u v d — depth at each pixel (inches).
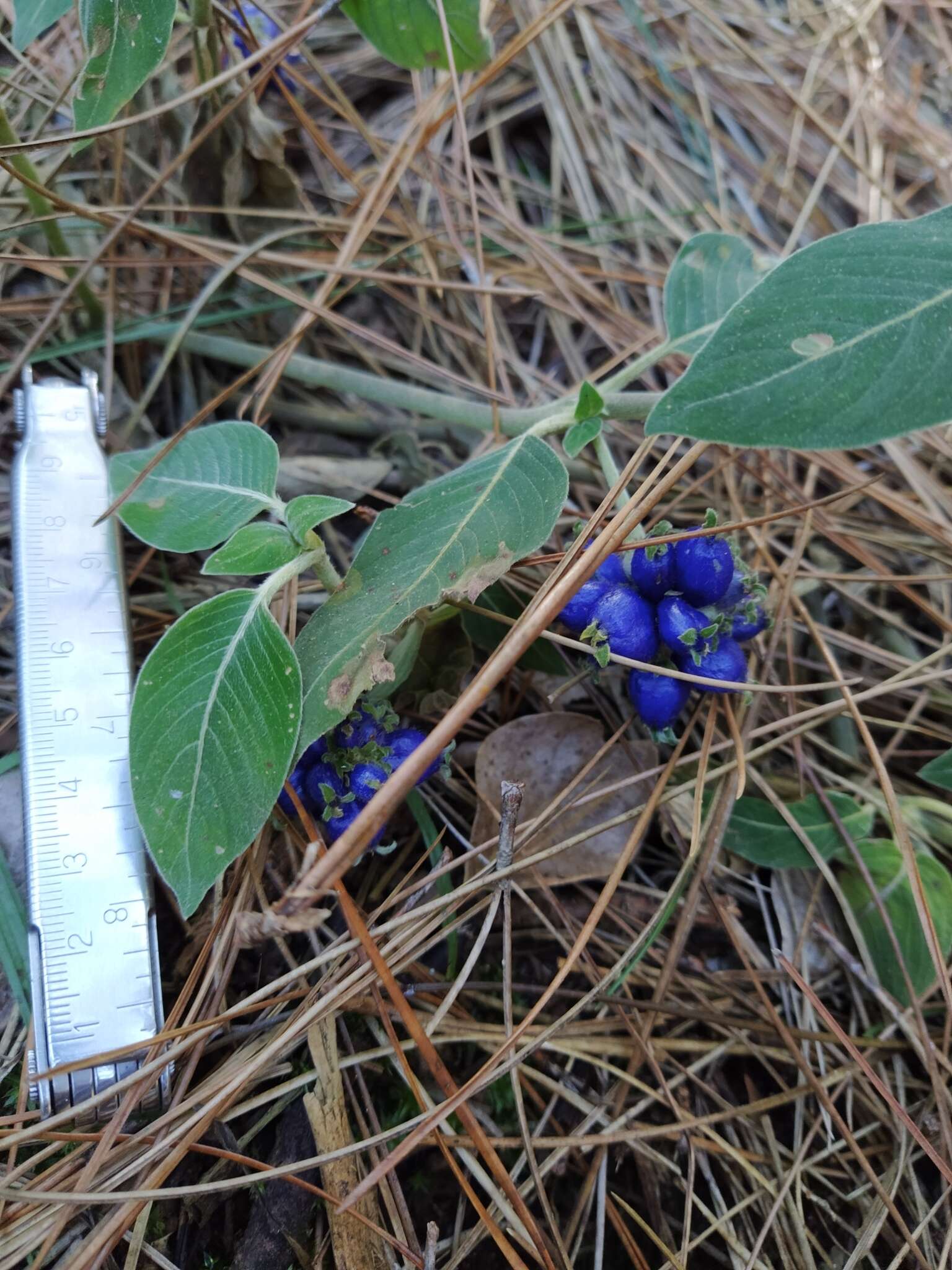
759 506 6.6
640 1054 4.8
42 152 6.7
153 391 5.9
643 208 8.1
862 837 5.2
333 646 4.2
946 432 6.8
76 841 4.4
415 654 4.7
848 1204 4.7
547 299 7.1
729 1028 5.0
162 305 6.7
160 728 4.0
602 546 4.0
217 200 6.6
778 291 3.8
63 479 5.3
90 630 4.9
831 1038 4.9
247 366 6.9
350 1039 4.5
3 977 4.6
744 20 9.1
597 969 4.9
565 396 6.2
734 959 5.3
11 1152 3.9
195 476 4.7
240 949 4.5
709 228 8.0
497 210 7.6
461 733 5.5
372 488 6.5
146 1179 3.8
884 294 3.8
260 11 6.8
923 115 8.6
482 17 6.3
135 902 4.4
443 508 4.6
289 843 4.6
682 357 7.1
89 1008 4.1
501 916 5.0
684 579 4.4
